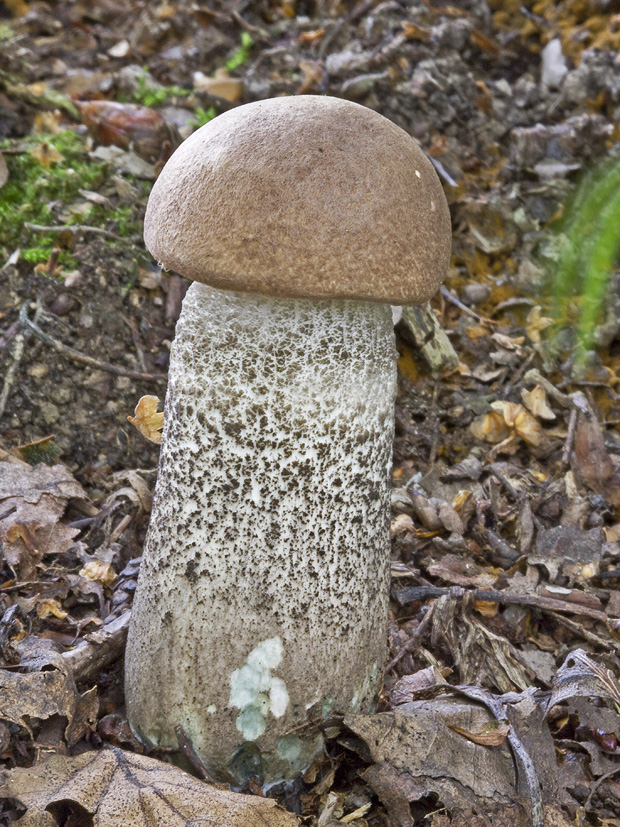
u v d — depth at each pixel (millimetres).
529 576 2955
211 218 1766
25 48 4891
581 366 3789
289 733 2053
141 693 2127
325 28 4879
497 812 2014
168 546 2041
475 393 3721
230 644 1991
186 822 1884
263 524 1959
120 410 3387
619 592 2900
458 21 4859
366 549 2061
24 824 1852
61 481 3070
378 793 2016
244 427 1937
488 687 2586
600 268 3041
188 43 4996
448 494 3348
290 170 1740
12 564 2711
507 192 4348
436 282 1903
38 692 2092
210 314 1957
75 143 4082
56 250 3570
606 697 2285
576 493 3336
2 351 3352
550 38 5008
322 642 2021
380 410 2027
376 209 1762
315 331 1921
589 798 2189
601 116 4574
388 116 4496
